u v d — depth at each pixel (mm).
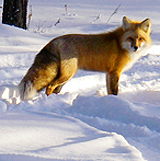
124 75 16078
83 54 12531
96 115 9305
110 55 12875
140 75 16641
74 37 12492
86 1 51844
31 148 5715
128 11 42844
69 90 13766
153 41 26250
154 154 6555
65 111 9656
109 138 6531
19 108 9516
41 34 27125
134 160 5398
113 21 35438
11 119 7422
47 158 5223
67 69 12281
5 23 26719
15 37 22172
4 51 17984
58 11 40406
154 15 40406
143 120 8531
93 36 12836
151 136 7504
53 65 12133
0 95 11203
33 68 12062
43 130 6742
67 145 5973
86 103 9812
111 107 9359
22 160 5102
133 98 12523
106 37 12969
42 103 10023
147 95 12617
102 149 5945
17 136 6188
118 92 13508
